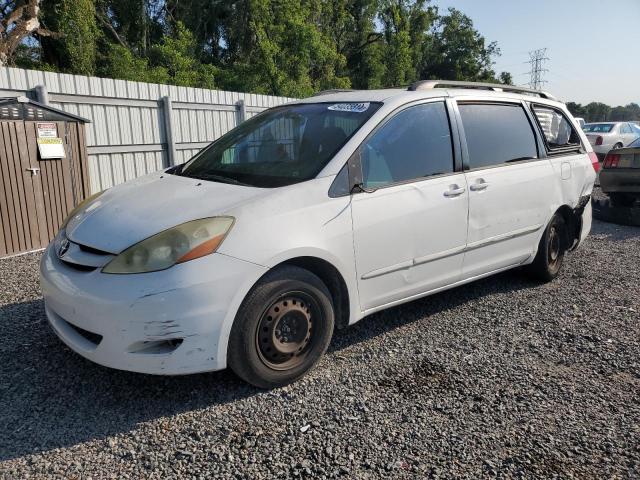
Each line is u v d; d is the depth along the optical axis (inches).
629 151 329.7
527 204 178.5
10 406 112.6
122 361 107.4
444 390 123.3
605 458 99.9
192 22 1232.2
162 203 123.1
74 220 131.1
